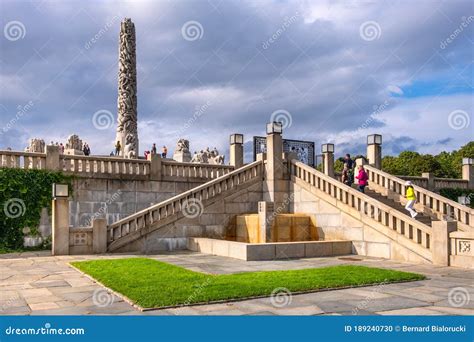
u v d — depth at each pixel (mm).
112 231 18531
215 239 19422
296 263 14773
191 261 15172
